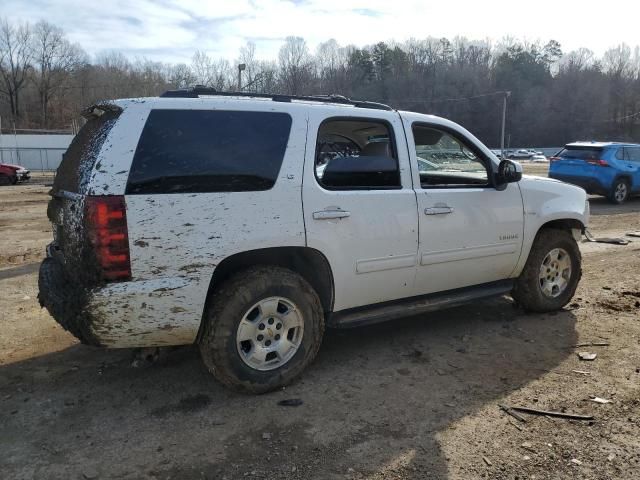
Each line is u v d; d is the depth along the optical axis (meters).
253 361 3.67
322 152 3.95
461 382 3.90
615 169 14.61
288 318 3.78
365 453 3.03
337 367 4.18
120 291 3.19
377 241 4.07
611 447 3.07
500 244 4.83
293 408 3.54
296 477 2.83
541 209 5.12
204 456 3.01
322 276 3.95
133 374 4.07
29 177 27.42
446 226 4.44
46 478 2.83
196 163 3.41
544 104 93.88
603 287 6.35
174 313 3.35
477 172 4.87
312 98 4.12
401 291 4.35
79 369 4.17
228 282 3.58
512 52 98.81
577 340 4.68
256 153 3.60
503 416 3.41
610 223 11.62
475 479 2.81
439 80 87.31
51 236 10.25
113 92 74.50
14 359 4.36
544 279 5.34
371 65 87.19
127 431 3.27
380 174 4.16
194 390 3.80
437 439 3.16
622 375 3.96
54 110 89.69
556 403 3.56
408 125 4.36
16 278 6.90
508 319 5.28
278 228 3.62
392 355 4.41
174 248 3.32
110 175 3.19
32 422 3.38
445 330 4.98
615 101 97.94
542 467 2.90
